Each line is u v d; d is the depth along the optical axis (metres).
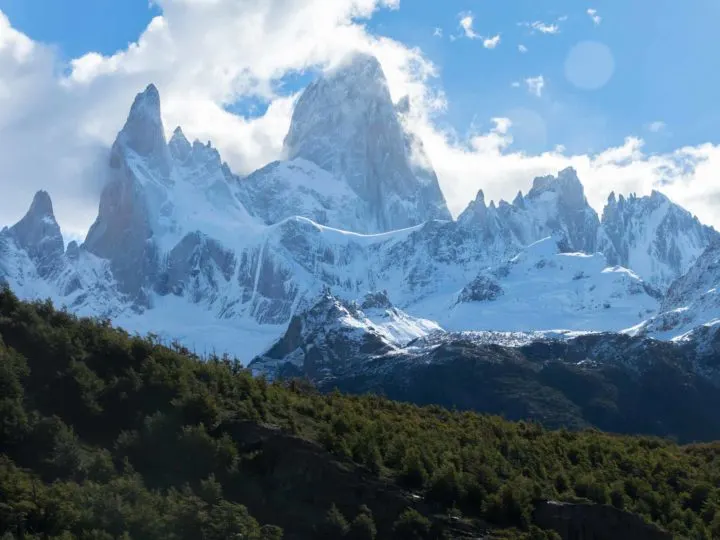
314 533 169.75
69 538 150.12
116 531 156.12
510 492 183.25
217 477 175.75
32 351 196.50
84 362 199.75
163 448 179.25
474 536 175.12
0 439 171.00
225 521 160.88
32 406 184.00
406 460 184.75
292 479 178.62
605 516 186.75
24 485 158.75
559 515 184.50
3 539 148.12
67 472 168.88
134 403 189.75
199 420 185.50
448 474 183.00
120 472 173.50
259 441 183.00
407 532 173.62
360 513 175.25
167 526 158.62
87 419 185.75
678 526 193.50
